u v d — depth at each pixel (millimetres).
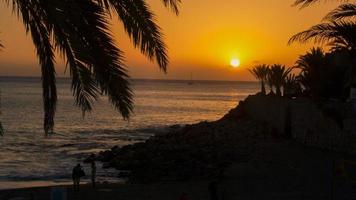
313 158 35219
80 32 8211
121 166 41219
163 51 9078
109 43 8453
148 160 42250
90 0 8391
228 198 24281
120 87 8555
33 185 33875
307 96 49250
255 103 60594
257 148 42250
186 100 182750
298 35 15945
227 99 198625
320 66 43438
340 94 40594
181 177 35062
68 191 29609
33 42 8797
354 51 17781
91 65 8375
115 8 8875
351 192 24250
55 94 9109
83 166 42750
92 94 8555
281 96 55125
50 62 8953
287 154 37750
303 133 42344
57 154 50438
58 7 7926
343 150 36094
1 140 60344
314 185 26875
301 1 15844
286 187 26938
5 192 29500
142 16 8945
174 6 8938
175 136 56906
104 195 28156
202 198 26047
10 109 112562
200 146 47906
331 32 15867
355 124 34781
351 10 15805
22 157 48062
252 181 29156
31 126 77938
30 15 8508
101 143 60750
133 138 66938
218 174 33844
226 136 51531
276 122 49000
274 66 61219
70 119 92500
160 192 28578
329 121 38094
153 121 95125
